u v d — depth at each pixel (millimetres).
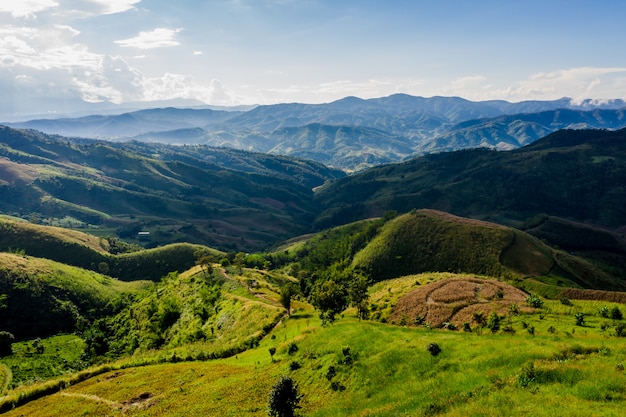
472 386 29547
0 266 164000
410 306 92438
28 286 162625
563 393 24828
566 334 55594
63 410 46094
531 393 25844
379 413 29828
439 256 182125
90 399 48406
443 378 32781
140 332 124500
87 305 173250
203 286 138250
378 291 129875
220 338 86312
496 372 30719
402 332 46844
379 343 43844
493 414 23703
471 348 36906
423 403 29094
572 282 150125
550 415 22094
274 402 34000
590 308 71938
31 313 154500
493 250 172250
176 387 48500
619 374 25906
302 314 86438
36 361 118188
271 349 53406
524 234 189625
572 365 28781
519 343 36344
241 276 169000
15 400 51125
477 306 83125
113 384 52719
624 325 53531
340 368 40750
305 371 43750
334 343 47219
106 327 146625
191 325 106750
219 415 37938
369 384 36438
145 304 151000
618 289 154625
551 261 164500
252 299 114375
